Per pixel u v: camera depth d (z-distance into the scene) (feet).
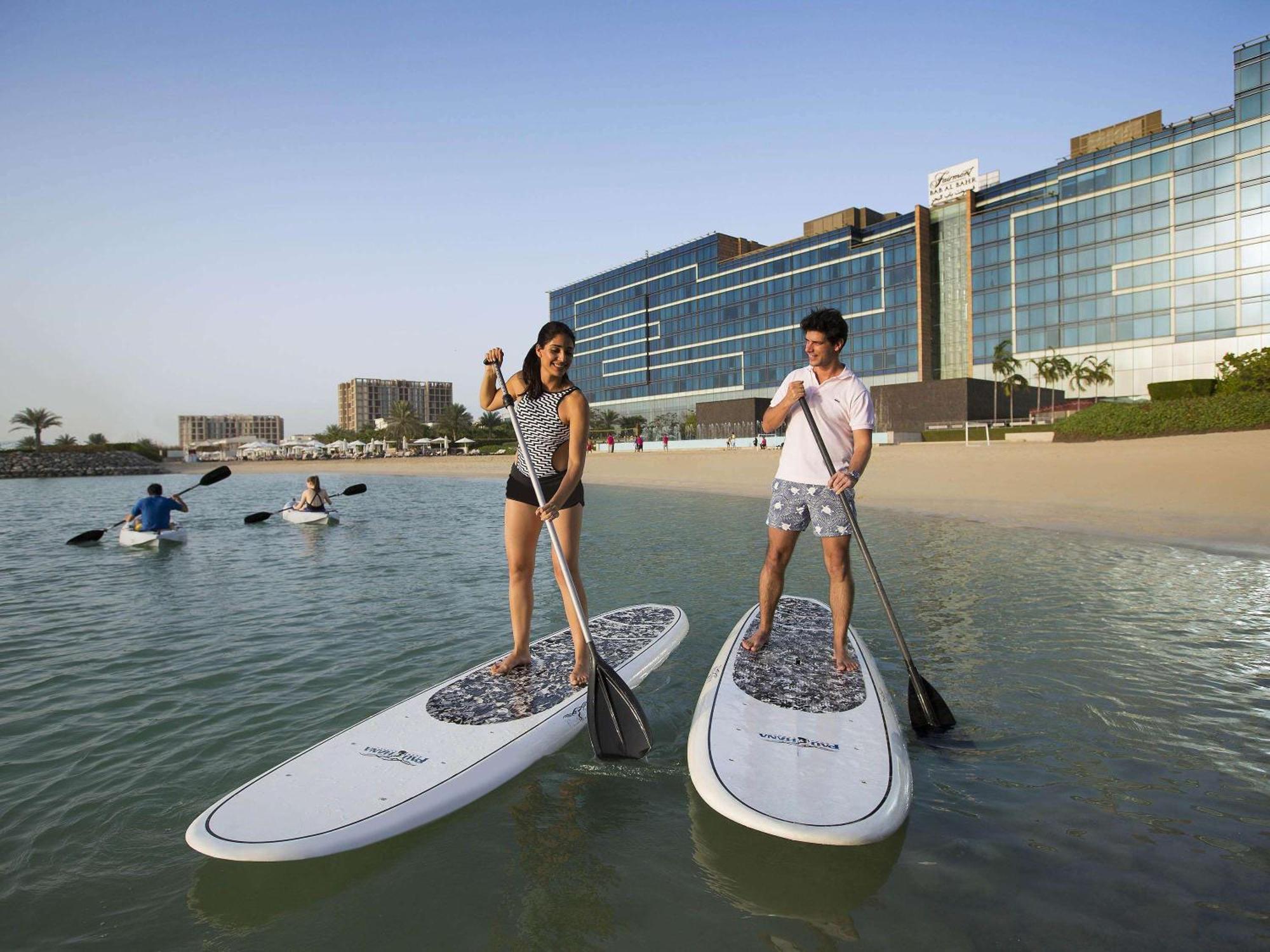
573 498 12.69
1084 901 7.50
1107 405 96.17
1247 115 146.72
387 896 7.97
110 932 7.41
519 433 12.69
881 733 10.59
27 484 175.11
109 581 28.81
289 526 51.11
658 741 11.79
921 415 158.81
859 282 222.48
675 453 151.74
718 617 19.81
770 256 247.91
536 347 12.35
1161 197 159.74
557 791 10.19
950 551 30.94
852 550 31.53
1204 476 52.29
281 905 7.86
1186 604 20.17
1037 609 19.93
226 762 11.46
